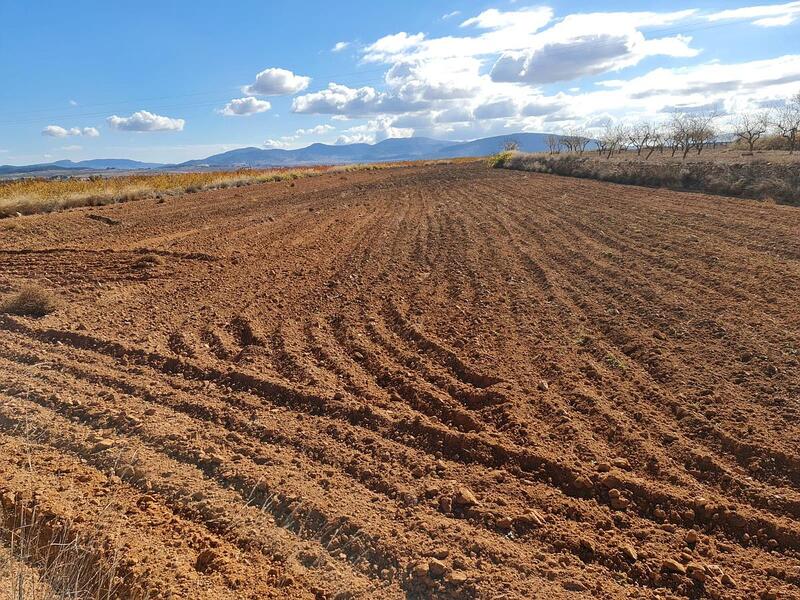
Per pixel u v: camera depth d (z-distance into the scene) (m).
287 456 4.39
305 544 3.42
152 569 3.11
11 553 3.15
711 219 14.48
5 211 18.45
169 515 3.67
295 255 12.66
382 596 3.01
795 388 5.08
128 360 6.32
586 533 3.47
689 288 8.56
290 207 22.14
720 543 3.38
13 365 6.10
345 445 4.55
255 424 4.84
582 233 13.98
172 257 12.22
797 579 3.05
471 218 17.75
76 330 7.26
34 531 3.46
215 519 3.64
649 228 13.88
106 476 4.12
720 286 8.55
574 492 3.90
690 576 3.10
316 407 5.18
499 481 4.04
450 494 3.86
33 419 4.86
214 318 7.94
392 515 3.67
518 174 37.53
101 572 3.11
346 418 4.98
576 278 9.70
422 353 6.55
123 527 3.50
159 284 9.94
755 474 3.95
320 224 17.39
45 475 4.05
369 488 4.01
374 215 19.41
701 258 10.39
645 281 9.11
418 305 8.48
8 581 2.97
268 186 33.22
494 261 11.41
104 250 12.76
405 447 4.50
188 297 9.10
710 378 5.46
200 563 3.25
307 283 10.09
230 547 3.39
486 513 3.63
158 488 3.95
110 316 7.99
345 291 9.43
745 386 5.25
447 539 3.41
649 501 3.74
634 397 5.20
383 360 6.32
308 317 8.07
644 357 6.11
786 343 6.15
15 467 4.14
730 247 11.13
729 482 3.87
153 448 4.46
